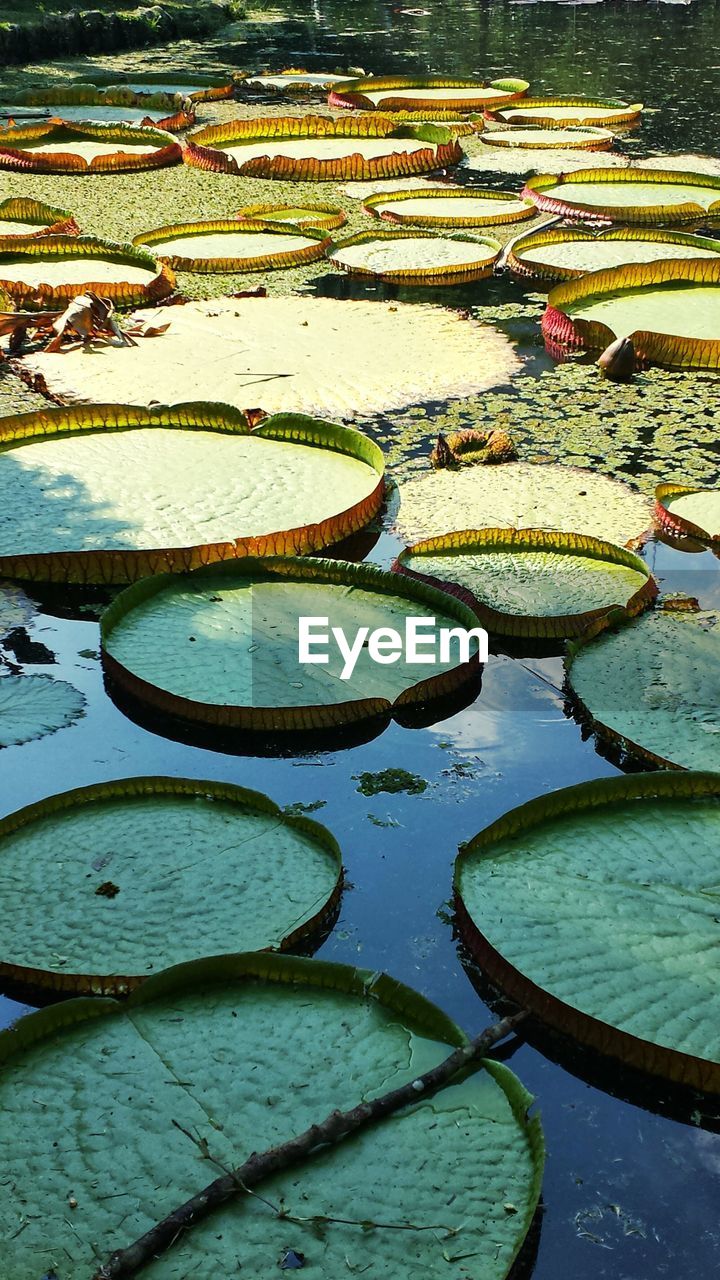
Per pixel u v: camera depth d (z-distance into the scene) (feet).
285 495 17.30
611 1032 9.04
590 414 21.33
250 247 30.22
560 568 15.75
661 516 17.10
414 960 10.05
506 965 9.59
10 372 22.20
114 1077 8.57
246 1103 8.34
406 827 11.61
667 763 12.09
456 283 28.76
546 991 9.31
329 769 12.44
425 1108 8.41
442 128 42.50
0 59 51.67
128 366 22.50
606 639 14.30
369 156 41.16
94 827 11.16
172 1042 8.89
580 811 11.35
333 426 18.67
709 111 48.16
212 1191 7.61
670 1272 7.72
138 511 16.74
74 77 49.90
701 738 12.48
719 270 27.73
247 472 18.02
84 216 33.24
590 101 48.34
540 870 10.62
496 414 21.13
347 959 10.03
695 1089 8.95
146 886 10.37
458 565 15.76
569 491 18.10
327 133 43.86
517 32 66.74
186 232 30.94
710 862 10.71
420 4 77.30
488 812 11.82
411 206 35.14
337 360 23.20
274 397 21.22
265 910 10.13
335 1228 7.51
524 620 14.43
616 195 36.04
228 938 9.78
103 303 23.86
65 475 17.81
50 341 23.66
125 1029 9.02
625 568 15.71
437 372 22.88
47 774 12.21
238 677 13.25
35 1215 7.52
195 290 27.45
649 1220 8.07
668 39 64.44
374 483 17.79
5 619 14.93
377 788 12.14
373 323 25.49
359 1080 8.55
